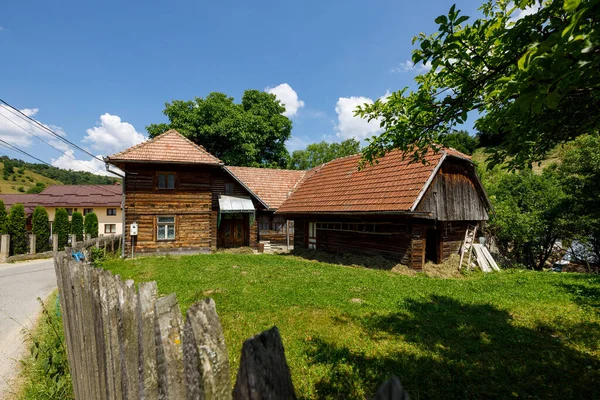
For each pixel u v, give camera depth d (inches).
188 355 48.4
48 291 414.3
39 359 181.6
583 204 551.5
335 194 637.9
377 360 173.3
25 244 789.2
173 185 705.6
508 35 93.6
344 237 607.5
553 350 186.4
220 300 291.9
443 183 510.9
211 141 1101.1
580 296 313.7
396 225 498.6
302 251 698.2
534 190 663.8
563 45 64.3
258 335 42.2
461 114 122.4
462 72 114.1
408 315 250.8
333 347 191.8
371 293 321.4
